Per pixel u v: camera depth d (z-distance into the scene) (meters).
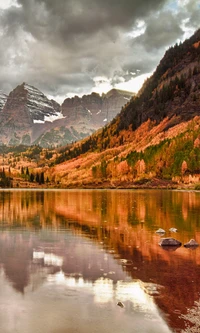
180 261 20.58
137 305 13.60
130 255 22.23
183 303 13.77
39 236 29.62
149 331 11.50
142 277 17.23
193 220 41.06
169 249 24.20
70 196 106.19
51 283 16.19
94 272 18.08
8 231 32.47
